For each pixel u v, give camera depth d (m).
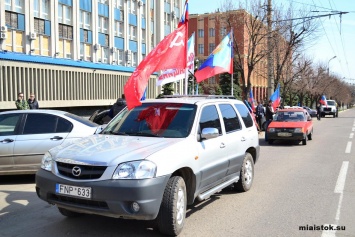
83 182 4.42
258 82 66.44
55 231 5.06
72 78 26.81
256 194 7.16
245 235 4.98
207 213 5.92
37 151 7.61
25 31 24.70
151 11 40.16
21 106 15.80
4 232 5.04
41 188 4.77
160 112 5.89
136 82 6.24
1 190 7.33
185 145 5.16
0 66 20.83
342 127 27.22
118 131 5.84
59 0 27.72
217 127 6.25
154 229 5.08
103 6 32.50
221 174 6.14
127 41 35.78
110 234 4.92
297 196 7.02
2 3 22.89
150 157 4.55
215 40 62.53
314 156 12.32
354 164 10.66
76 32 29.33
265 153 13.16
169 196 4.66
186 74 10.37
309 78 48.19
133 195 4.31
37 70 23.55
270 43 24.48
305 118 16.84
